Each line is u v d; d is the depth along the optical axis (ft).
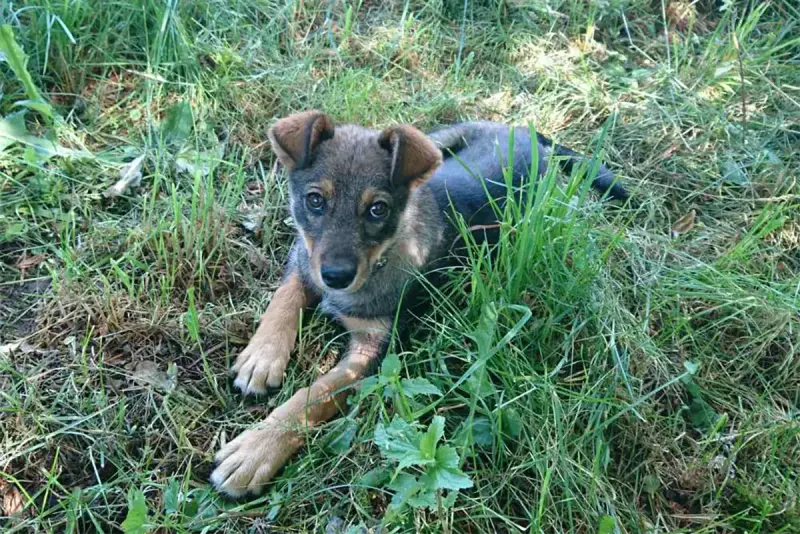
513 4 4.12
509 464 2.43
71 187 3.04
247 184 3.22
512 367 2.59
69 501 2.29
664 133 3.63
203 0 3.72
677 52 3.96
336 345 2.79
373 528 2.28
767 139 3.65
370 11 4.05
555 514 2.35
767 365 2.86
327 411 2.55
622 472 2.53
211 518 2.30
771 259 3.12
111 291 2.72
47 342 2.62
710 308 2.89
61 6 3.39
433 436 2.10
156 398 2.54
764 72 3.92
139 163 3.11
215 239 2.91
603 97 3.78
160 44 3.44
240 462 2.39
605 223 3.16
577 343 2.72
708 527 2.37
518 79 3.84
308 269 2.72
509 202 2.74
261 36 3.74
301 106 3.52
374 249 2.60
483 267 2.89
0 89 3.16
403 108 3.62
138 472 2.36
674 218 3.36
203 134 3.31
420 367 2.69
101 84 3.39
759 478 2.53
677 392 2.70
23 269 2.81
